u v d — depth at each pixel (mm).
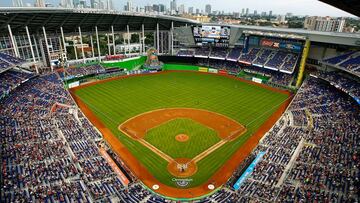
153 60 96688
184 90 75438
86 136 44531
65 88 67062
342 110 52500
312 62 78750
